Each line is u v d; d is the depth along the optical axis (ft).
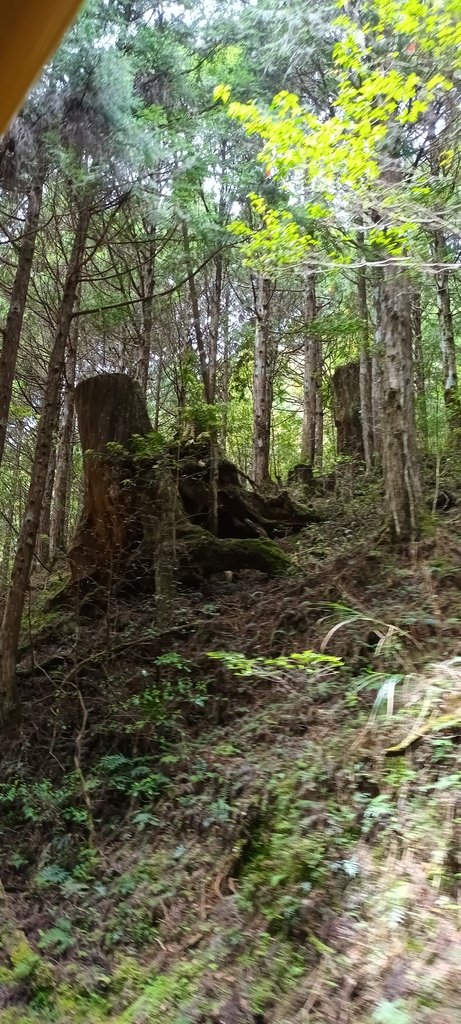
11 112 2.81
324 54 31.19
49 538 51.93
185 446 32.60
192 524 30.99
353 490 37.81
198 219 28.25
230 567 29.68
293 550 32.04
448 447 37.78
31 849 16.88
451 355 42.96
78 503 60.54
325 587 23.90
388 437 25.21
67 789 18.76
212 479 31.81
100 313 41.11
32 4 2.40
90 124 22.12
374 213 21.75
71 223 35.24
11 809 18.88
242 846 13.17
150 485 28.22
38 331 52.39
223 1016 9.41
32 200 26.78
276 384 68.59
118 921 13.05
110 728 20.42
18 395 53.36
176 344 54.60
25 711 23.44
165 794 16.78
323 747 14.46
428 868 10.09
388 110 17.98
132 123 22.53
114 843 16.14
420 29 16.75
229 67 32.73
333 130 17.92
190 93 29.45
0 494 54.03
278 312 61.41
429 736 12.66
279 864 12.00
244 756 16.35
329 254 23.16
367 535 28.58
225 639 23.53
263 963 10.22
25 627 30.45
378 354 29.40
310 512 36.22
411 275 22.70
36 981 11.36
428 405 46.01
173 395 61.26
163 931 12.27
